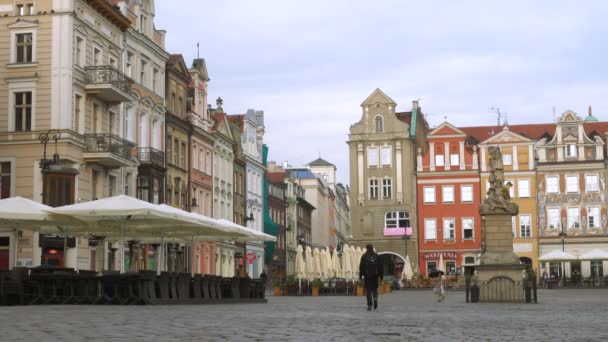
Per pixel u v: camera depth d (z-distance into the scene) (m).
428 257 91.00
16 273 28.14
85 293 28.78
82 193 48.34
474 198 90.75
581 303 35.72
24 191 46.44
